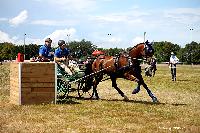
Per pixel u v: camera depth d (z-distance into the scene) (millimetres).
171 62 35250
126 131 11133
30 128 11398
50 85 16594
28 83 16234
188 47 136250
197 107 16281
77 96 20297
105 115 13859
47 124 12039
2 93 21219
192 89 25750
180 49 138125
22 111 14500
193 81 34375
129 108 15656
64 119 12961
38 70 16344
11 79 17406
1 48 126312
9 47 126062
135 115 13945
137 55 17469
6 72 47312
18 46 126500
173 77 35438
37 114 13883
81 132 10922
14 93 16828
